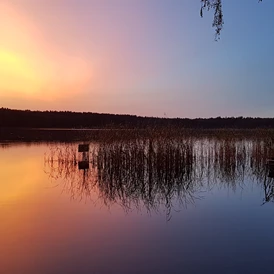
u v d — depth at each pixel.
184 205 8.33
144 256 5.01
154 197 9.33
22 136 44.69
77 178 12.53
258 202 8.68
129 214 7.39
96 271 4.50
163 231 6.18
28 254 5.04
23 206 7.98
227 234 6.02
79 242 5.55
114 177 12.92
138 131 15.66
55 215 7.20
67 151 18.48
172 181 12.23
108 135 15.42
